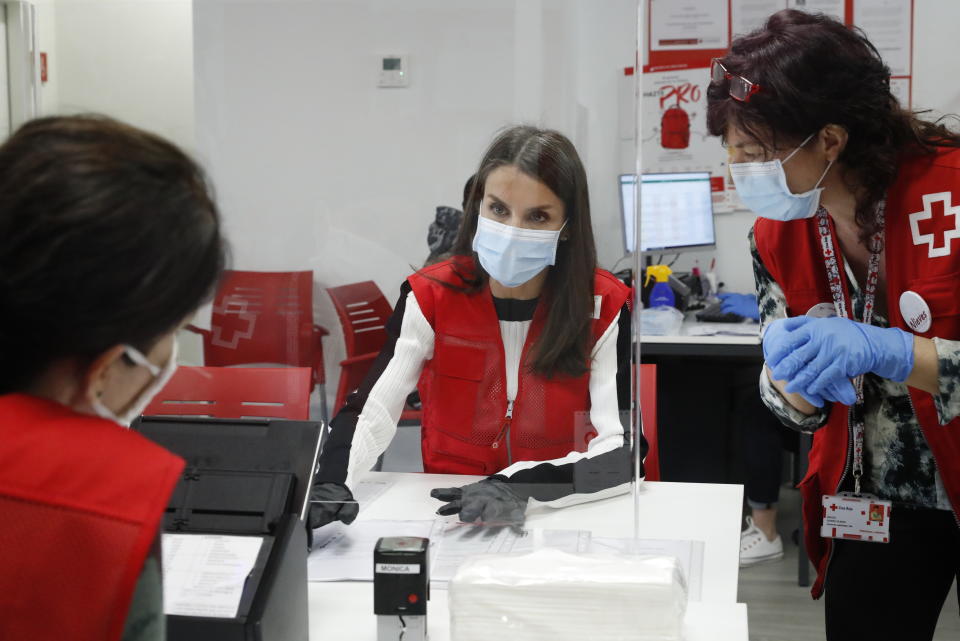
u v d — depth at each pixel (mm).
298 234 1405
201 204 602
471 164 1333
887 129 1241
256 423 1137
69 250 536
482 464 1418
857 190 1295
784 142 1240
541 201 1263
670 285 3248
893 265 1301
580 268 1312
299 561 1042
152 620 589
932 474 1383
